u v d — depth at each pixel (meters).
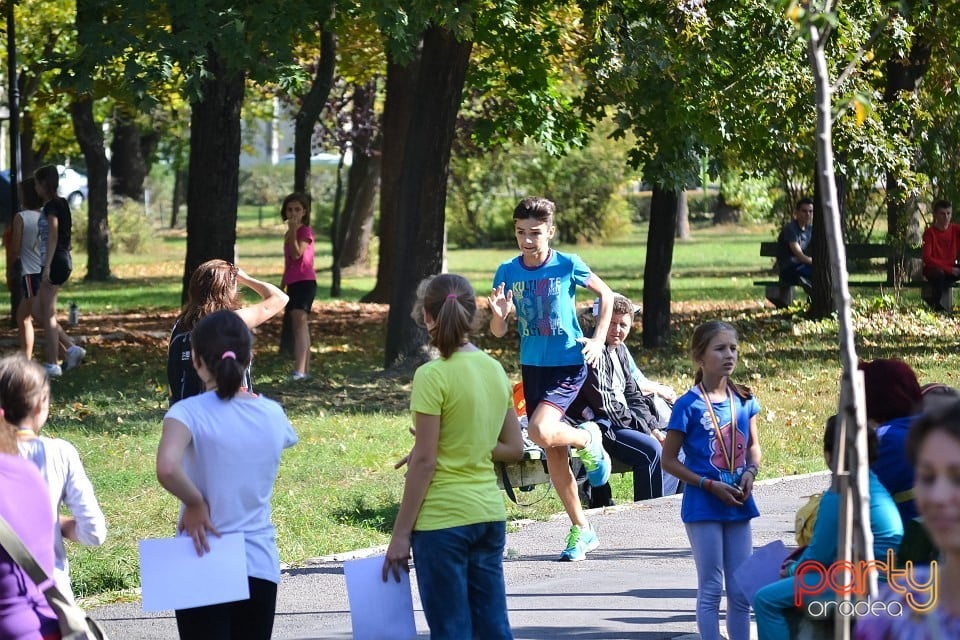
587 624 9.30
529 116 29.86
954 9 26.11
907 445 4.36
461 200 75.31
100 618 10.19
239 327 7.01
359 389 22.25
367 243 54.56
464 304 7.11
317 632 9.43
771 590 6.25
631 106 24.27
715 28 23.06
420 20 19.44
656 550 11.93
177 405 6.86
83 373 23.70
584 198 74.81
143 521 13.47
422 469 6.98
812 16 5.20
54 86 19.41
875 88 30.30
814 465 16.22
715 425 8.23
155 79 19.03
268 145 116.19
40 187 22.42
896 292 31.25
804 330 28.42
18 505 6.29
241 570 6.73
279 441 7.05
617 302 14.12
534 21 27.83
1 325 31.84
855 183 32.88
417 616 9.91
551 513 14.05
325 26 24.30
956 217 34.44
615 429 14.09
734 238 84.12
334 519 13.59
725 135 23.62
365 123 41.59
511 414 7.38
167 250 69.25
